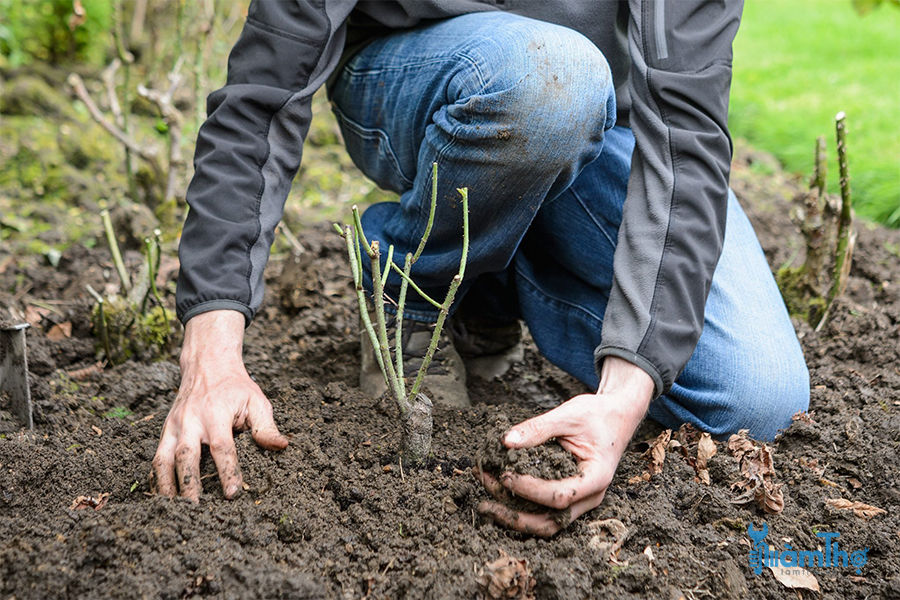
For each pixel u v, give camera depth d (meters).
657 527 1.43
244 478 1.47
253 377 2.13
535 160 1.56
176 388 2.06
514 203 1.65
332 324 2.40
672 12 1.56
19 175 3.55
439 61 1.65
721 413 1.76
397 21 1.81
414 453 1.56
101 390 2.05
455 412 1.82
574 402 1.37
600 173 1.84
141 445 1.66
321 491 1.51
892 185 3.66
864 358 2.22
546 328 2.02
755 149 4.64
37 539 1.34
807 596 1.36
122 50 3.29
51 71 4.49
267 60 1.60
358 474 1.56
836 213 2.42
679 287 1.45
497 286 2.14
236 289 1.53
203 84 4.38
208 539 1.34
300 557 1.36
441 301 1.93
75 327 2.34
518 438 1.32
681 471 1.61
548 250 2.00
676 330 1.43
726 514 1.50
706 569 1.36
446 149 1.60
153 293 2.28
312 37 1.60
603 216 1.85
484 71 1.54
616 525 1.40
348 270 2.79
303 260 2.58
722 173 1.55
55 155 3.65
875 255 3.03
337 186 3.79
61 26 4.54
